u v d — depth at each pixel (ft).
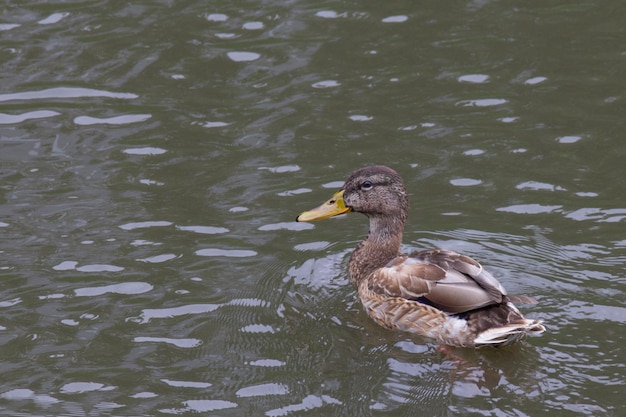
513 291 42.96
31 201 50.98
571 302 41.88
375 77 61.93
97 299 43.65
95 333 41.39
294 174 53.26
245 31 67.15
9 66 63.52
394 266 43.09
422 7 69.41
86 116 58.75
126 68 63.36
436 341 40.57
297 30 67.21
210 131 57.26
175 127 57.67
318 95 60.39
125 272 45.55
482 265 45.27
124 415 36.35
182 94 60.85
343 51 64.69
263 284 44.96
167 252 47.09
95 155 55.01
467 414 35.27
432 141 55.88
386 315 42.01
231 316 42.55
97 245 47.52
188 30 67.41
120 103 59.93
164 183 52.65
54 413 36.55
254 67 63.26
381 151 55.01
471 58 63.41
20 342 40.83
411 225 49.16
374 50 64.69
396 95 60.13
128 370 38.96
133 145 55.98
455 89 60.49
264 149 55.52
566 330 39.96
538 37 65.36
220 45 65.62
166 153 55.21
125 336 41.16
